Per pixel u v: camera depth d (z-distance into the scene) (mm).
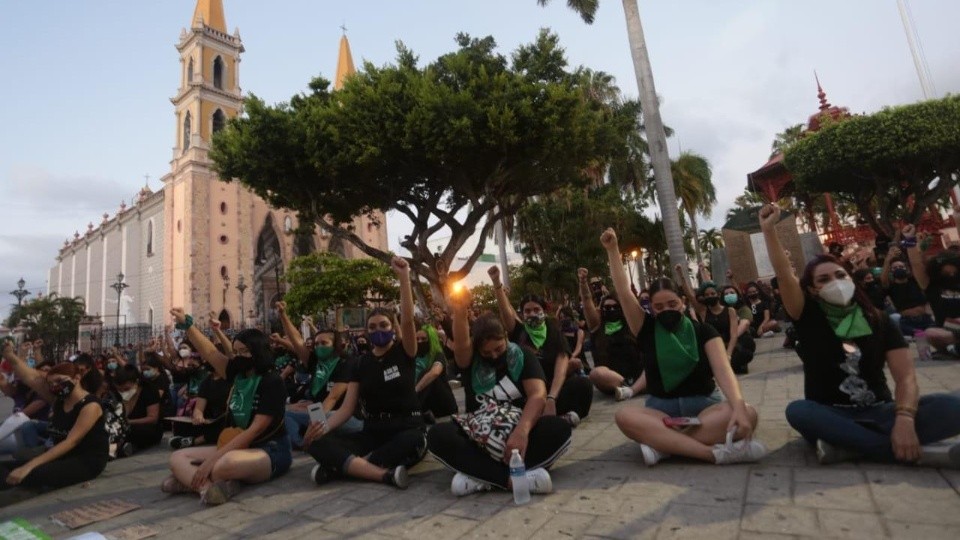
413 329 4355
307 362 6320
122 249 52375
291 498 3834
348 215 16297
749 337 7449
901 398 3053
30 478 4453
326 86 14961
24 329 40062
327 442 4117
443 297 9547
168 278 43281
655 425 3607
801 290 3377
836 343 3295
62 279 67250
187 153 43125
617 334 6883
